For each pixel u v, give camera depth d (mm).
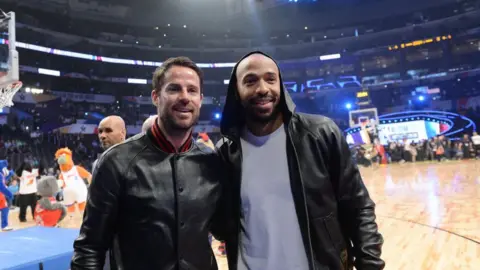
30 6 28219
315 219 1543
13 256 2723
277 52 38125
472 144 20766
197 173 1606
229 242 1683
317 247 1529
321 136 1626
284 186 1614
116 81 32719
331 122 1678
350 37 35906
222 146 1799
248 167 1672
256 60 1634
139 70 34875
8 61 7352
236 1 34344
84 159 22312
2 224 6918
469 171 13484
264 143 1700
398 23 35312
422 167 16953
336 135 1623
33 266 2596
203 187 1591
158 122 1662
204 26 36781
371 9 35156
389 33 34719
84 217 1530
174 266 1469
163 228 1478
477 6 31844
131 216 1501
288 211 1588
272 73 1617
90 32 32531
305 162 1589
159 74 1628
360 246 1510
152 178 1525
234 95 1763
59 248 2959
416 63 33344
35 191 8383
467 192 8453
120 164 1527
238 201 1629
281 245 1553
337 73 36938
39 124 24547
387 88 33375
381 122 25266
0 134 20922
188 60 1648
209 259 1568
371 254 1469
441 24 32594
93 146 25188
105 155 1559
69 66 31406
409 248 4352
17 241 3188
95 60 31453
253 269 1550
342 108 32906
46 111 25766
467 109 26781
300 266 1526
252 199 1616
